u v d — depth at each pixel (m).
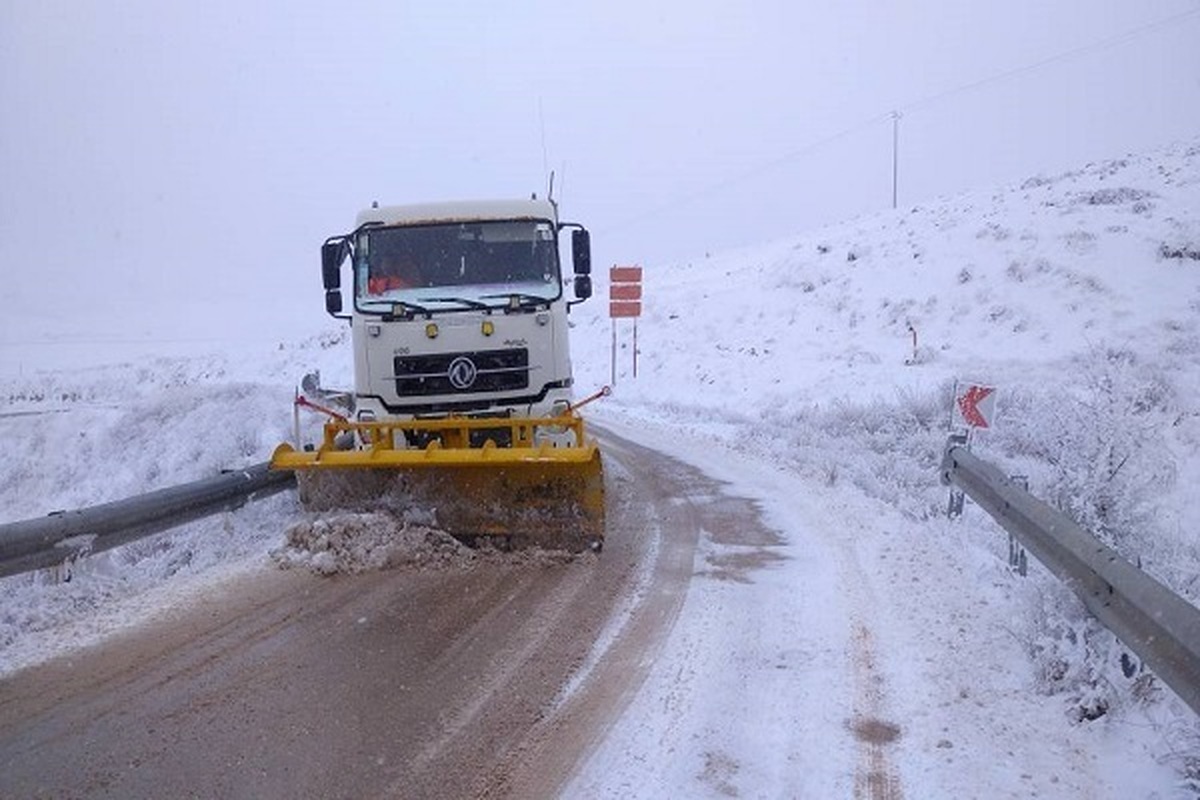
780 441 15.91
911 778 4.33
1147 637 4.52
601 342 34.78
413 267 9.44
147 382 34.31
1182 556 6.60
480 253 9.51
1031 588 6.53
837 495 11.12
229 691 5.34
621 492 11.62
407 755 4.58
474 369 9.09
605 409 23.95
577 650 6.02
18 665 5.73
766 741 4.73
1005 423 13.27
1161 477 6.83
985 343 23.75
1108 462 6.58
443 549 8.11
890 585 7.27
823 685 5.39
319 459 8.24
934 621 6.40
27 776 4.36
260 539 8.77
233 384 17.48
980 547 8.33
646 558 8.30
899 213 43.59
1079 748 4.59
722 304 33.91
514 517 8.27
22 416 19.22
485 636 6.28
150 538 8.49
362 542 7.98
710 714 5.04
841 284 31.11
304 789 4.25
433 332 9.06
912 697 5.20
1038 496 7.41
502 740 4.75
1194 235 26.59
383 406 9.12
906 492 11.09
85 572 7.24
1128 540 6.25
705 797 4.19
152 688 5.38
